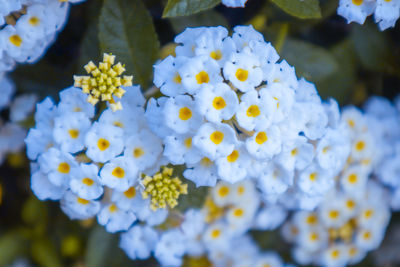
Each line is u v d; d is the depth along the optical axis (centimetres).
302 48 27
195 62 23
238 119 22
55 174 23
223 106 22
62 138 23
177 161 23
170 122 22
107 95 23
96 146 23
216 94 22
